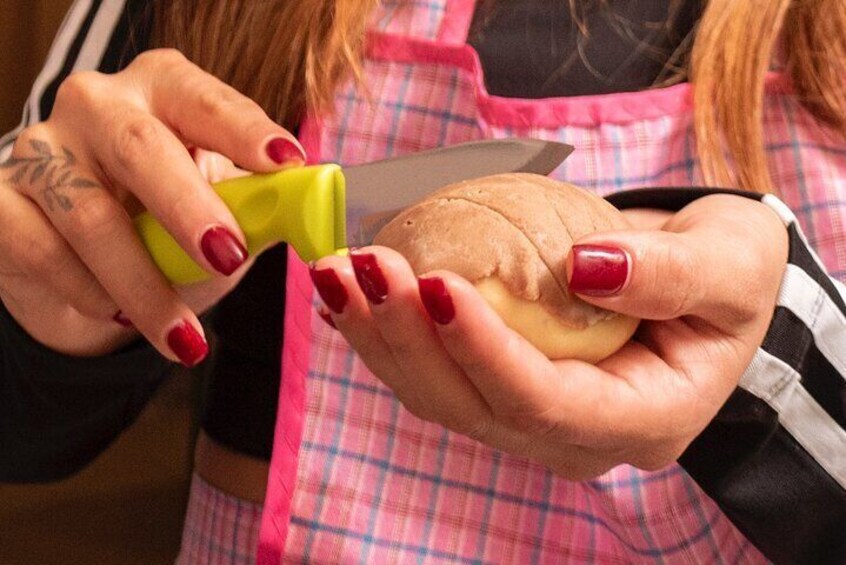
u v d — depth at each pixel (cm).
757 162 63
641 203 51
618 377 43
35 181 47
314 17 67
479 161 51
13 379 62
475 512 66
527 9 68
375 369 43
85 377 60
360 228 49
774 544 54
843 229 64
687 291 41
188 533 79
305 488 66
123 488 140
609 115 65
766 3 63
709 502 63
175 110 47
